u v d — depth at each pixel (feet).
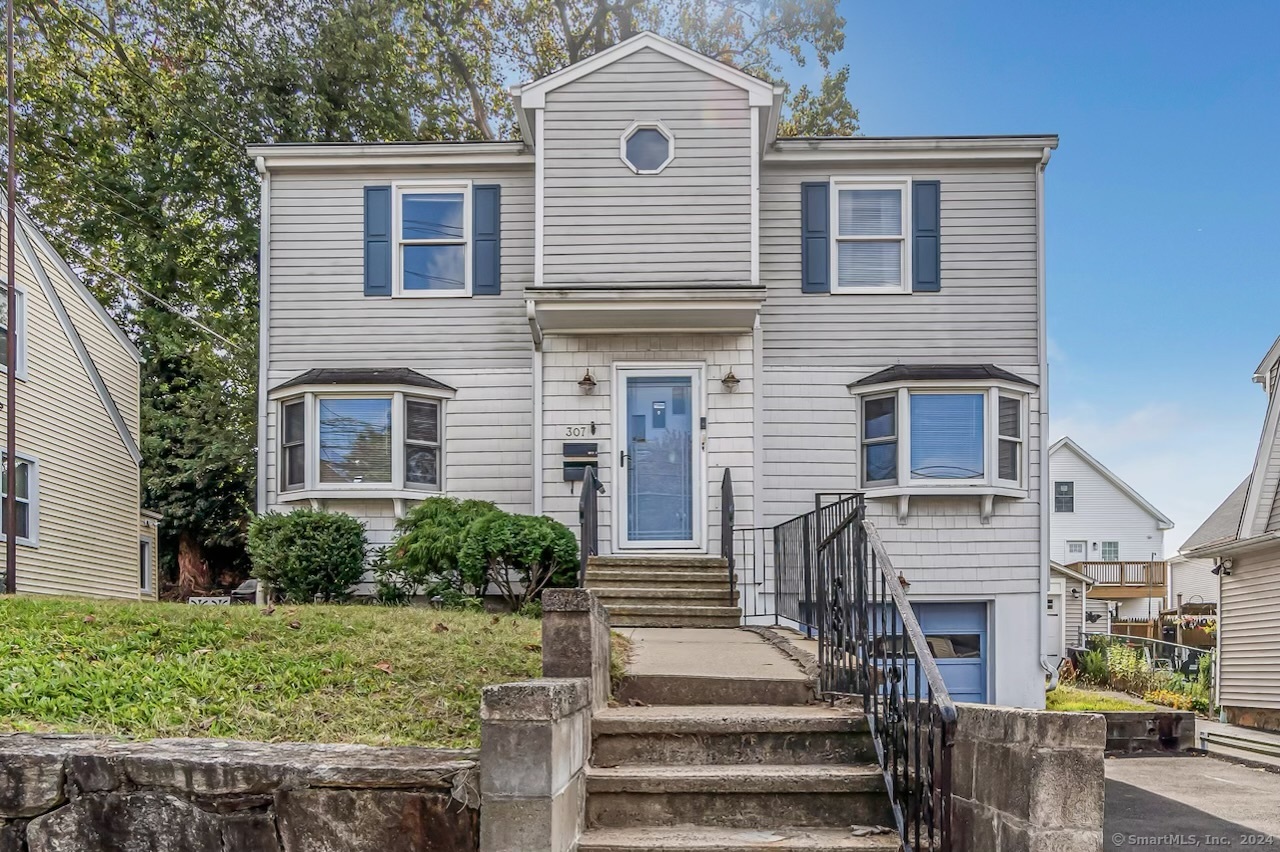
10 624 20.13
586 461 35.81
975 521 37.42
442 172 39.17
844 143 38.29
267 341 38.47
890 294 38.47
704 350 36.45
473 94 72.59
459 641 20.10
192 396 75.66
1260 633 46.11
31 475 47.47
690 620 29.07
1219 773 32.99
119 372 58.23
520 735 11.00
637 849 13.14
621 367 36.32
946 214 38.78
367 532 36.94
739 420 35.99
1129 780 31.19
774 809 14.20
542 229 36.27
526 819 10.87
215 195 62.64
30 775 11.53
